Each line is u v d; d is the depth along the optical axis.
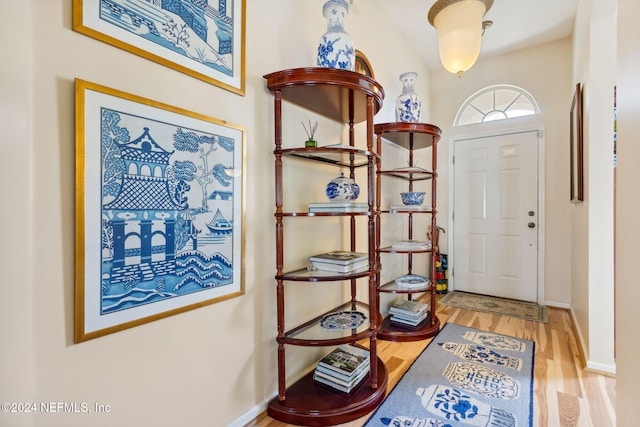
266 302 1.62
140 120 1.07
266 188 1.62
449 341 2.44
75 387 0.94
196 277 1.27
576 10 2.71
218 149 1.35
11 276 0.81
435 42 3.31
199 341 1.29
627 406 0.99
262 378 1.60
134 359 1.08
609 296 1.95
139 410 1.09
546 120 3.33
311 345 1.55
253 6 1.54
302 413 1.51
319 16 1.99
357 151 1.55
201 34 1.28
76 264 0.93
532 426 1.47
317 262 1.78
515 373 1.95
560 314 3.06
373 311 1.68
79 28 0.93
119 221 1.02
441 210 3.93
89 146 0.95
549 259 3.32
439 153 3.94
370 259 1.68
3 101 0.79
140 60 1.08
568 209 3.21
